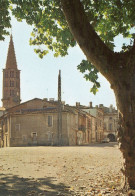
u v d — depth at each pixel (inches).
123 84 247.0
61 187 302.5
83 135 2274.9
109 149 1136.2
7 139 2046.0
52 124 1844.2
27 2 341.4
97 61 253.3
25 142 1903.3
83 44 253.0
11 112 1974.7
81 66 308.5
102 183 316.5
